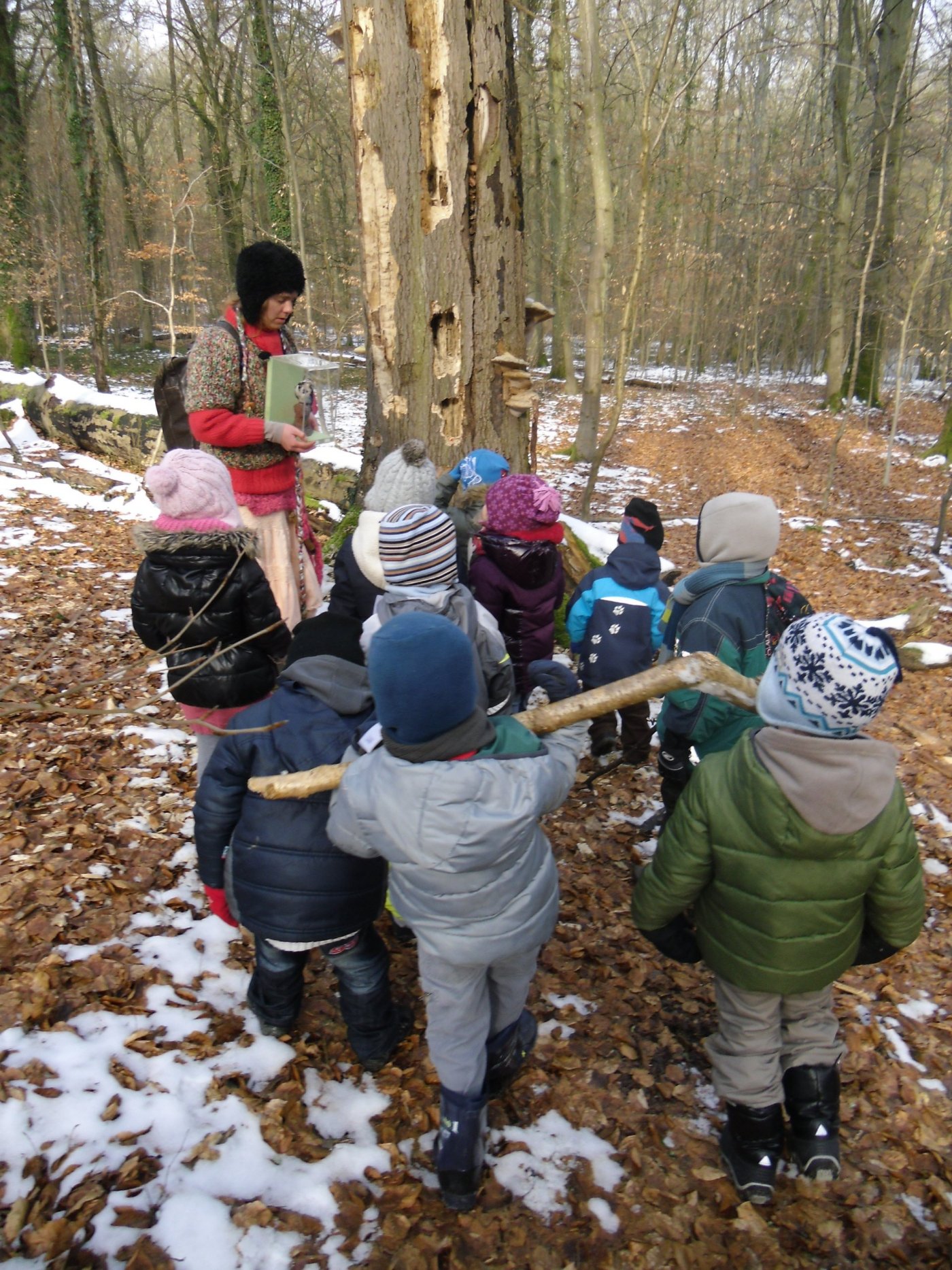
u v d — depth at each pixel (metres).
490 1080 2.31
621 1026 2.81
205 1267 1.90
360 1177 2.18
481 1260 2.04
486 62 4.23
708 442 17.17
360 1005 2.38
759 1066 2.18
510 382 4.72
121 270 27.23
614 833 3.90
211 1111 2.27
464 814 1.78
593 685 4.18
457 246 4.42
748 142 26.64
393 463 2.94
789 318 28.53
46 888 2.98
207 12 21.17
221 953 2.83
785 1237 2.19
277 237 16.84
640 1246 2.12
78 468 9.80
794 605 2.93
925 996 3.11
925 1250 2.19
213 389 3.42
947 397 23.00
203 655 2.87
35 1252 1.87
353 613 3.06
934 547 10.26
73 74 14.59
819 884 1.96
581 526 6.23
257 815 2.20
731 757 2.04
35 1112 2.17
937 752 4.41
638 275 8.78
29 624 5.45
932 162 18.14
